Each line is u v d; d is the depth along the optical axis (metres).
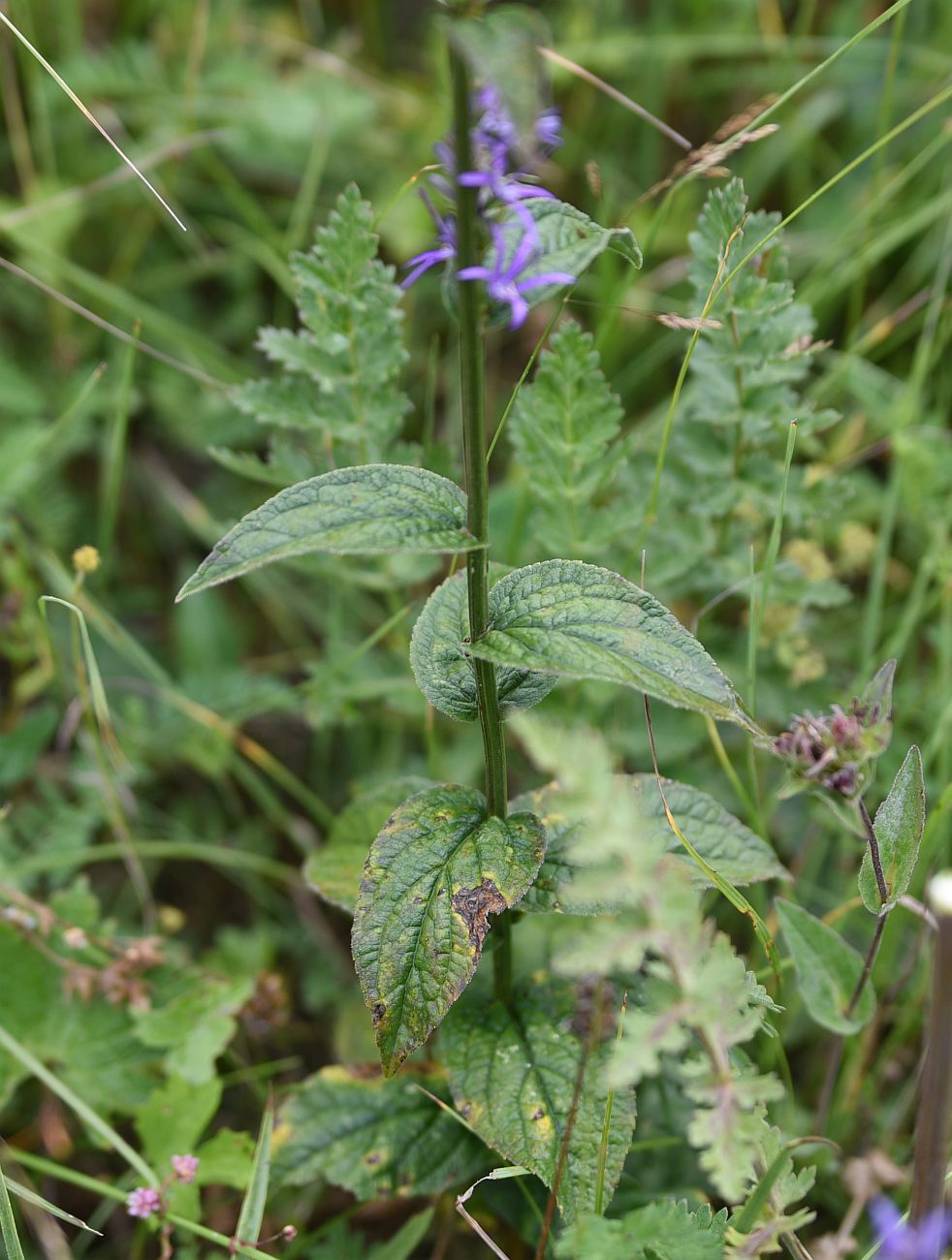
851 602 0.71
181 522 0.77
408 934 0.53
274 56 0.85
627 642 0.51
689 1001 0.48
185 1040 0.61
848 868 0.65
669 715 0.66
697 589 0.66
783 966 0.61
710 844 0.57
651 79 0.82
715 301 0.62
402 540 0.51
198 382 0.76
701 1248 0.51
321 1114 0.58
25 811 0.67
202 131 0.79
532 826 0.54
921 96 0.79
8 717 0.70
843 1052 0.63
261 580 0.74
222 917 0.71
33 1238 0.62
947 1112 0.51
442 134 0.77
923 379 0.72
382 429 0.63
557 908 0.55
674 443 0.65
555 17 0.83
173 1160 0.58
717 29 0.84
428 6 0.88
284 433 0.69
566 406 0.62
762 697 0.65
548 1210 0.54
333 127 0.79
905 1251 0.52
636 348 0.77
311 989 0.67
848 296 0.77
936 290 0.69
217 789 0.72
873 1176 0.59
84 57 0.78
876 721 0.55
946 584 0.66
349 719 0.67
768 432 0.64
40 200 0.75
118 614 0.75
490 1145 0.55
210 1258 0.59
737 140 0.61
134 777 0.68
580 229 0.50
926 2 0.81
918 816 0.55
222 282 0.80
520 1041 0.56
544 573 0.53
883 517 0.68
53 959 0.62
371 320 0.62
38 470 0.71
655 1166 0.59
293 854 0.71
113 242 0.80
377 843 0.54
